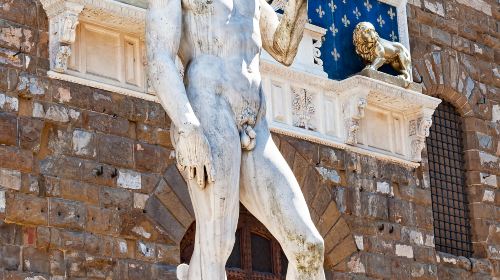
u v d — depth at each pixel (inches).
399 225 1317.7
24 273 981.8
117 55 1092.5
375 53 1311.5
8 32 1026.7
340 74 1305.4
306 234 571.5
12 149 1002.7
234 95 592.7
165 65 583.5
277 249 1202.6
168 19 596.4
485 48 1502.2
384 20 1371.8
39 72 1035.3
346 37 1323.8
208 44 604.1
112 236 1045.8
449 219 1406.3
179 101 573.9
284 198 577.3
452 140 1441.9
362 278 1262.3
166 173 1095.6
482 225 1423.5
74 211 1024.2
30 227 996.6
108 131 1067.3
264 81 1213.1
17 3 1038.4
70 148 1037.2
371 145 1314.0
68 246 1013.2
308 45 1263.5
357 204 1277.1
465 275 1378.0
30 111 1021.2
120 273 1041.5
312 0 1302.9
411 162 1344.7
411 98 1318.9
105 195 1050.1
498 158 1470.2
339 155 1274.6
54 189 1018.1
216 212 575.8
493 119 1481.3
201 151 567.2
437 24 1445.6
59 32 1037.2
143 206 1073.5
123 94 1086.4
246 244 1179.3
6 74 1016.2
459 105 1454.2
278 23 637.9
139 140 1087.6
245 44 608.1
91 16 1059.9
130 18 1069.1
